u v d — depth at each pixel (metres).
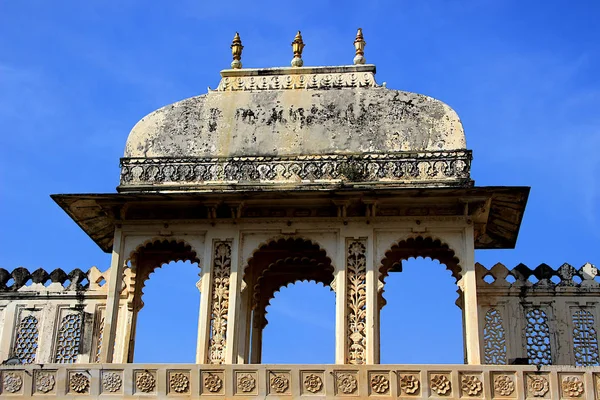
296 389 12.59
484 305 15.27
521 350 14.95
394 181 14.23
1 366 13.05
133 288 15.51
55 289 16.11
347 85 15.34
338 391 12.55
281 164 14.55
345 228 14.12
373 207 14.05
